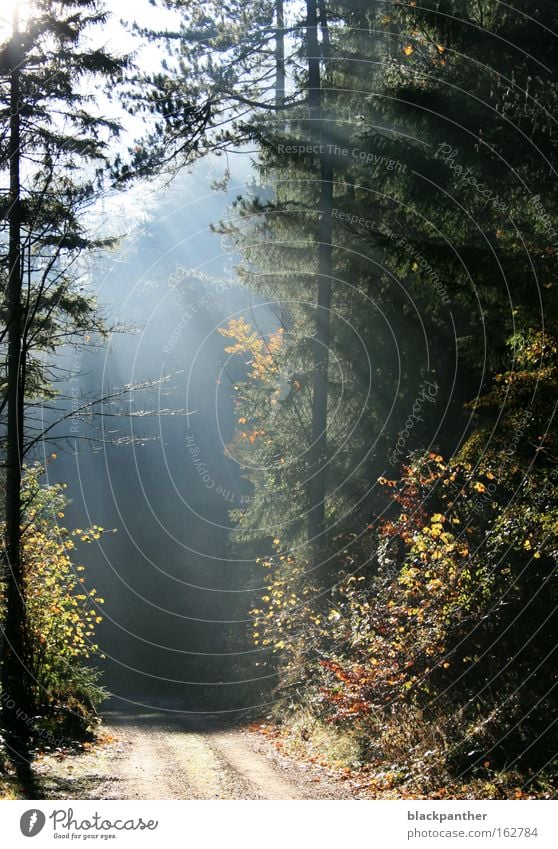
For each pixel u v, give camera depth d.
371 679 12.99
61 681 15.73
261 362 23.44
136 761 13.05
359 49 17.31
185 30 18.00
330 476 19.23
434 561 12.41
